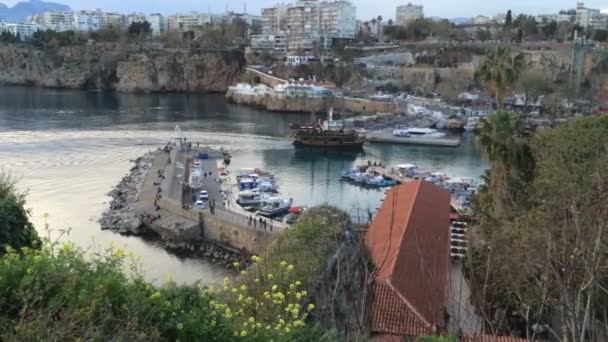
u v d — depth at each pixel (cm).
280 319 1795
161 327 1497
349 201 7744
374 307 2617
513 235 2916
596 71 16288
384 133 12438
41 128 13062
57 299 1378
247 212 6906
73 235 6166
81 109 16938
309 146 11556
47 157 10094
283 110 17500
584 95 15050
